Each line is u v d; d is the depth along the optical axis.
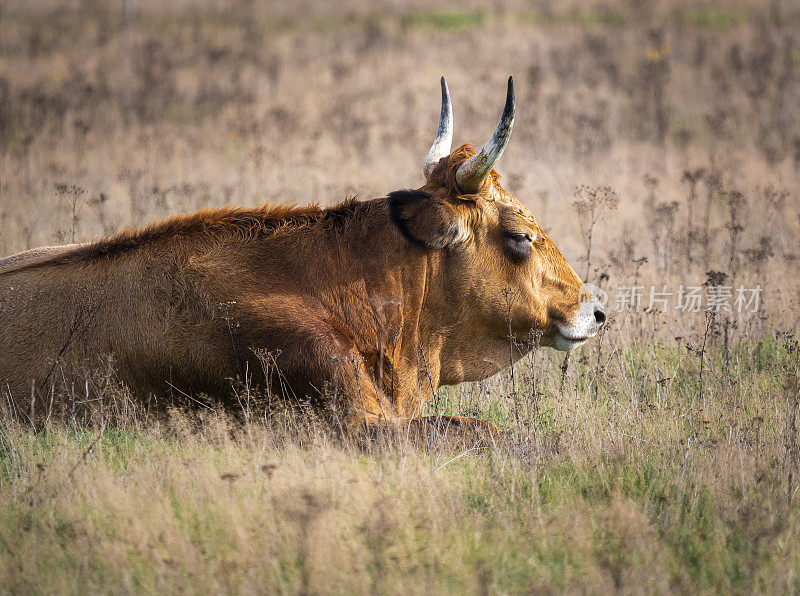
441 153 26.92
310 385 22.94
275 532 17.53
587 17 119.31
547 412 25.36
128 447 22.09
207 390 23.58
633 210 48.88
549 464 21.61
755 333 31.80
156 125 69.50
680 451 22.05
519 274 25.56
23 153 58.91
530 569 16.95
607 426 23.69
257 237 24.48
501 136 23.78
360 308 24.23
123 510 18.42
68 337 23.73
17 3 128.75
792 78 82.12
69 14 121.94
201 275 23.81
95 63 90.19
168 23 118.31
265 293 23.73
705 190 52.81
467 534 18.03
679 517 19.20
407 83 84.62
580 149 62.53
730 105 75.31
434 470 20.48
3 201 48.91
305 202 50.12
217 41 104.44
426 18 121.00
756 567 16.91
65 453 20.66
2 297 24.50
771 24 107.62
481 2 133.12
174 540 17.22
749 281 36.66
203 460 20.72
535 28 110.06
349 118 69.44
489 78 83.56
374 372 24.28
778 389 26.27
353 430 22.66
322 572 16.31
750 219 46.41
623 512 18.28
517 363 28.95
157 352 23.52
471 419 23.41
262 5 134.50
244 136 66.12
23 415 23.61
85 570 16.39
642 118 72.06
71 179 54.84
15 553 17.14
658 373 28.30
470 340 25.97
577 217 47.53
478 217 24.98
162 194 47.22
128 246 24.73
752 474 20.62
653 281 37.72
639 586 16.16
